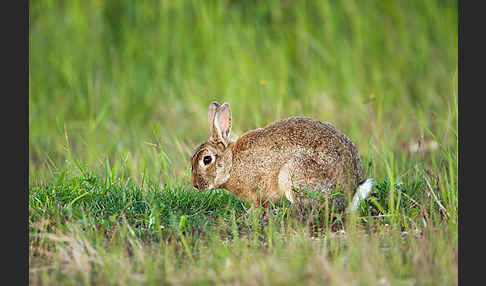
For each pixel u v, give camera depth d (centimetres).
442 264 796
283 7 1977
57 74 1794
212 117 1129
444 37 1856
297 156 1048
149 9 1931
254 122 1441
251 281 760
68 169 1184
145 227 984
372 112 1415
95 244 903
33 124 1585
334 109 1562
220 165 1093
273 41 1891
